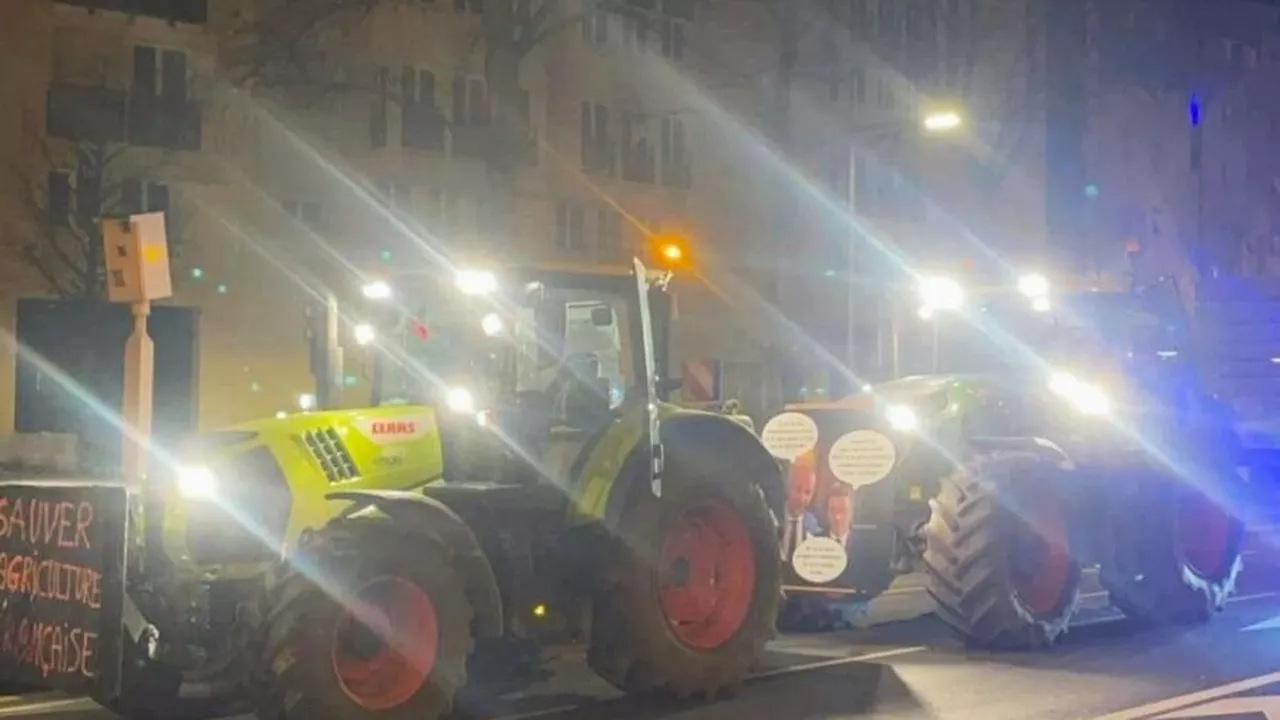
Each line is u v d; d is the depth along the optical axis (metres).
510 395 8.02
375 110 32.44
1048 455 10.03
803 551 10.04
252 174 30.88
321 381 8.68
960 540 9.52
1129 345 11.78
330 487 7.43
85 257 28.02
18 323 28.75
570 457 7.93
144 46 29.83
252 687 6.65
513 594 7.64
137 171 29.39
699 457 8.25
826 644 9.92
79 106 28.70
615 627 7.72
